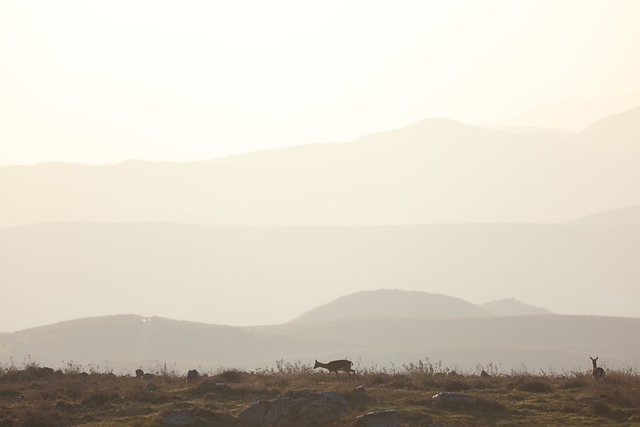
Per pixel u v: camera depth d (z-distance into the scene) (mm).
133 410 74188
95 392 79438
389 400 78375
